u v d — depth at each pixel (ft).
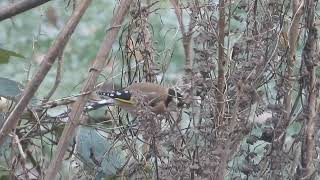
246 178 29.37
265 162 29.17
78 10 25.91
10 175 32.32
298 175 28.71
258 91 28.99
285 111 29.14
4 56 31.65
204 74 28.32
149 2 33.17
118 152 33.24
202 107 28.71
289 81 29.22
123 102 31.07
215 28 28.86
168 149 28.76
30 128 33.12
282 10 29.25
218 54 29.04
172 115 31.19
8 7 24.36
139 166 31.42
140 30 32.14
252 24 29.07
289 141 31.37
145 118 28.63
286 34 29.48
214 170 28.04
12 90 29.91
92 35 52.03
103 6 53.62
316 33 28.45
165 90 30.14
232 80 28.71
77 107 28.14
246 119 28.68
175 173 28.66
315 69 28.76
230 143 28.48
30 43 47.26
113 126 33.06
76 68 48.93
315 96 28.55
